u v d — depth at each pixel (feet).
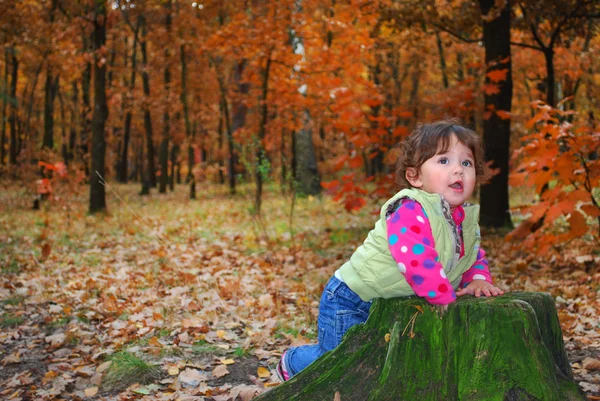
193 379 12.54
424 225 7.01
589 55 53.98
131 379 12.56
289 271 22.97
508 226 32.14
